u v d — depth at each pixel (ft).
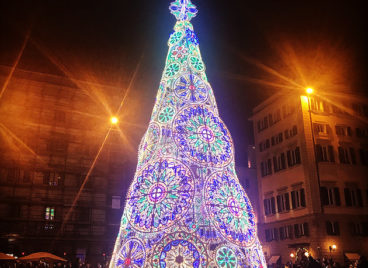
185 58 43.50
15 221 141.38
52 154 154.20
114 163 164.25
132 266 35.45
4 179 144.77
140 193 37.55
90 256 148.15
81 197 154.20
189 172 37.06
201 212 37.14
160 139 39.86
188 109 40.37
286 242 145.38
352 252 133.18
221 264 34.99
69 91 162.91
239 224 37.11
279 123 160.45
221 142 40.27
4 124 149.69
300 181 142.31
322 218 133.69
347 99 155.12
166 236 34.83
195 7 48.19
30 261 98.17
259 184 169.37
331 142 146.51
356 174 146.30
